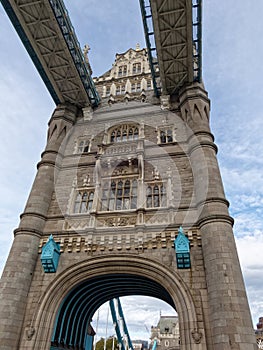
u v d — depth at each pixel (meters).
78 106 26.08
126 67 31.34
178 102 23.56
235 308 12.13
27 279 15.58
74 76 23.55
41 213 18.25
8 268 15.69
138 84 28.33
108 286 18.97
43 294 15.03
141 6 20.89
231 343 11.31
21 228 17.16
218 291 12.73
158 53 21.44
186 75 22.88
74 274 15.60
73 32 22.14
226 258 13.52
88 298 19.36
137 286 18.94
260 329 76.00
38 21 20.03
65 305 16.19
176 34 20.44
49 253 15.73
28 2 18.94
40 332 13.97
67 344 16.78
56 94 25.08
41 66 23.31
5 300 14.55
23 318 14.55
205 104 21.77
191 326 12.59
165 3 18.75
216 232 14.41
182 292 13.64
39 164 21.17
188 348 12.22
